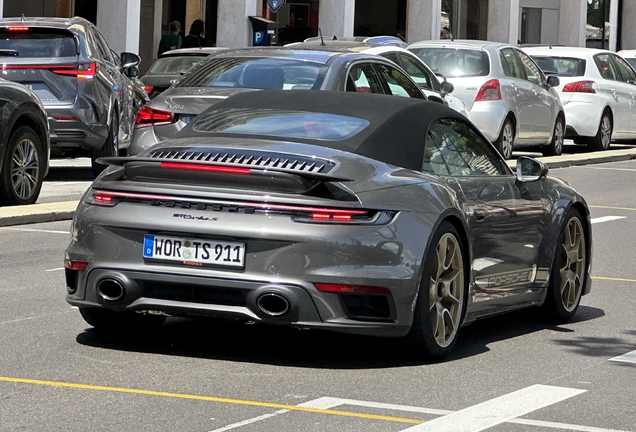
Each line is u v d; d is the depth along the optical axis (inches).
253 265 289.3
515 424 252.5
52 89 682.2
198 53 1030.4
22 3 1325.0
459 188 325.7
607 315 392.8
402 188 302.2
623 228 621.6
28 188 590.9
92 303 304.3
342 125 321.7
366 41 799.7
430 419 254.2
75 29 701.9
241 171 291.3
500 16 1675.7
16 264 447.2
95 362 298.4
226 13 1277.1
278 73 579.5
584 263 386.9
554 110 1014.4
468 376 296.8
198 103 570.3
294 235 287.0
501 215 339.0
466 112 897.5
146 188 297.6
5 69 676.7
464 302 320.8
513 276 348.2
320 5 1387.8
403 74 647.1
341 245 287.6
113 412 252.8
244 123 327.9
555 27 2018.9
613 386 291.7
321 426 245.6
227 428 242.7
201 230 290.5
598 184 852.6
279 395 271.0
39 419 246.2
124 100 765.9
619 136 1127.6
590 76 1090.1
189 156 303.0
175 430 240.2
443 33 1862.7
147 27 1494.8
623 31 2117.4
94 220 301.9
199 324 349.4
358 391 277.1
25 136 582.9
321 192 290.2
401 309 295.1
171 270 293.9
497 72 912.3
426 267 299.1
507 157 925.2
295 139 314.8
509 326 369.1
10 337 324.5
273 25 1284.4
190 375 287.9
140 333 334.3
